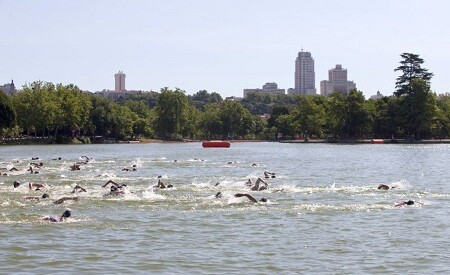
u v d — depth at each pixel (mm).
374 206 50094
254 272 28203
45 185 64125
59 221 42281
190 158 137750
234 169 98625
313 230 39156
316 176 85000
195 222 42250
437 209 48344
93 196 55625
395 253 32250
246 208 48812
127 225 41000
